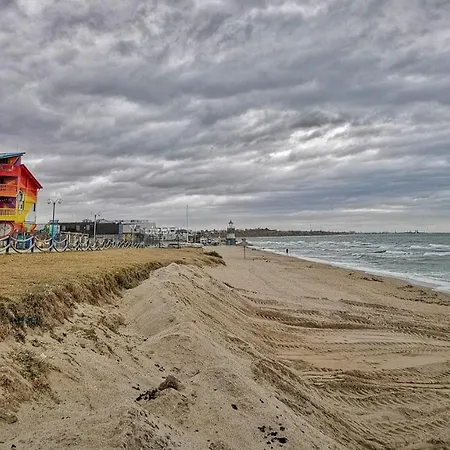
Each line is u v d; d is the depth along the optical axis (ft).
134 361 27.63
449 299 86.17
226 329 44.21
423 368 42.32
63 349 24.59
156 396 21.83
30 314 27.09
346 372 39.70
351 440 26.76
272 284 96.99
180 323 34.09
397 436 28.78
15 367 20.26
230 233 406.00
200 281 62.13
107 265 59.47
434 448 27.37
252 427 21.12
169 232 360.07
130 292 48.62
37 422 17.46
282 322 57.82
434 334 56.85
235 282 92.79
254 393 24.08
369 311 69.87
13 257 65.67
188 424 20.43
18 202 121.29
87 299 39.01
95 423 16.37
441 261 190.80
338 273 133.49
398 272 143.95
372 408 33.04
